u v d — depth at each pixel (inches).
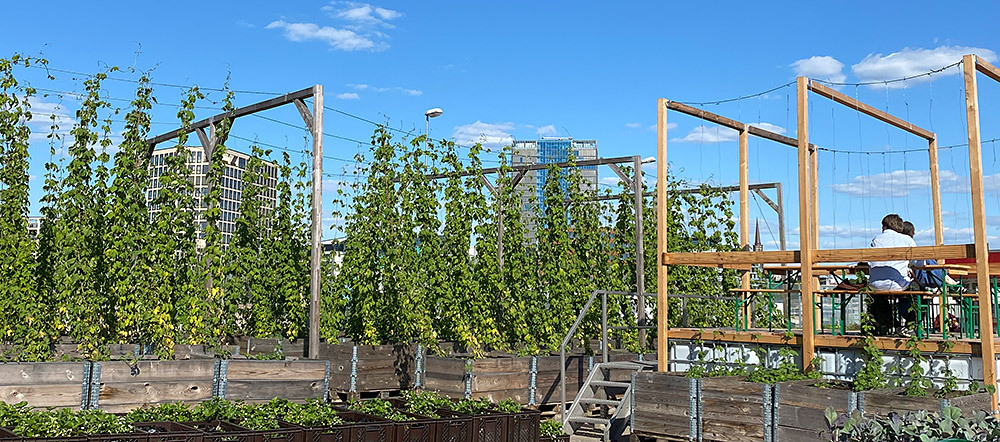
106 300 370.3
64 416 257.9
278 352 395.2
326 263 509.0
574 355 452.1
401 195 486.0
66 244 369.4
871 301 360.8
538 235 526.6
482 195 502.3
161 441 245.9
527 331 486.6
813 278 428.8
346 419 299.4
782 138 476.7
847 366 356.2
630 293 455.5
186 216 403.9
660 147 404.5
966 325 358.9
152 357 366.9
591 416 411.5
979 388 316.8
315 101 401.4
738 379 354.3
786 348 372.8
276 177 497.4
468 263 497.0
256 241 486.9
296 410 294.5
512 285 497.4
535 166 524.1
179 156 406.0
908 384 331.9
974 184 322.3
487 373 418.6
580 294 528.7
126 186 379.6
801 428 316.8
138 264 374.0
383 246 475.2
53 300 373.7
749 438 329.7
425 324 459.5
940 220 428.1
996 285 356.8
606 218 581.3
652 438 360.5
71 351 397.4
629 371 439.8
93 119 384.8
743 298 443.8
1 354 358.6
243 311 492.4
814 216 466.3
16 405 270.2
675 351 412.5
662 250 404.8
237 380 346.0
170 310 379.2
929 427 212.1
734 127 456.1
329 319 471.2
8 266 369.4
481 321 470.6
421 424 288.2
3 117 382.0
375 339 464.8
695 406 344.2
